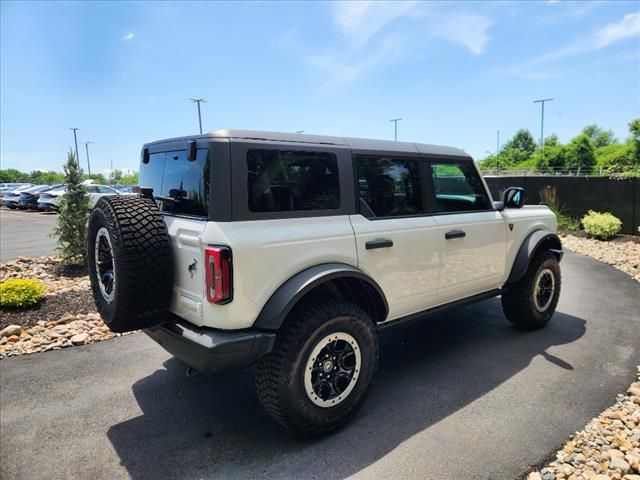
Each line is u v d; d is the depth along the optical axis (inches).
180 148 113.3
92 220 117.3
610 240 398.9
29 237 538.9
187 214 108.0
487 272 163.0
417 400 128.8
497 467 98.1
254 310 100.6
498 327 190.9
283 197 107.2
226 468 100.5
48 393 137.5
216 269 94.9
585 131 3174.2
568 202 470.0
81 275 291.7
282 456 104.3
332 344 110.1
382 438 110.3
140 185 137.7
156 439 112.7
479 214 159.3
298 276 105.8
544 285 185.5
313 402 106.7
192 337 99.7
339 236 114.8
